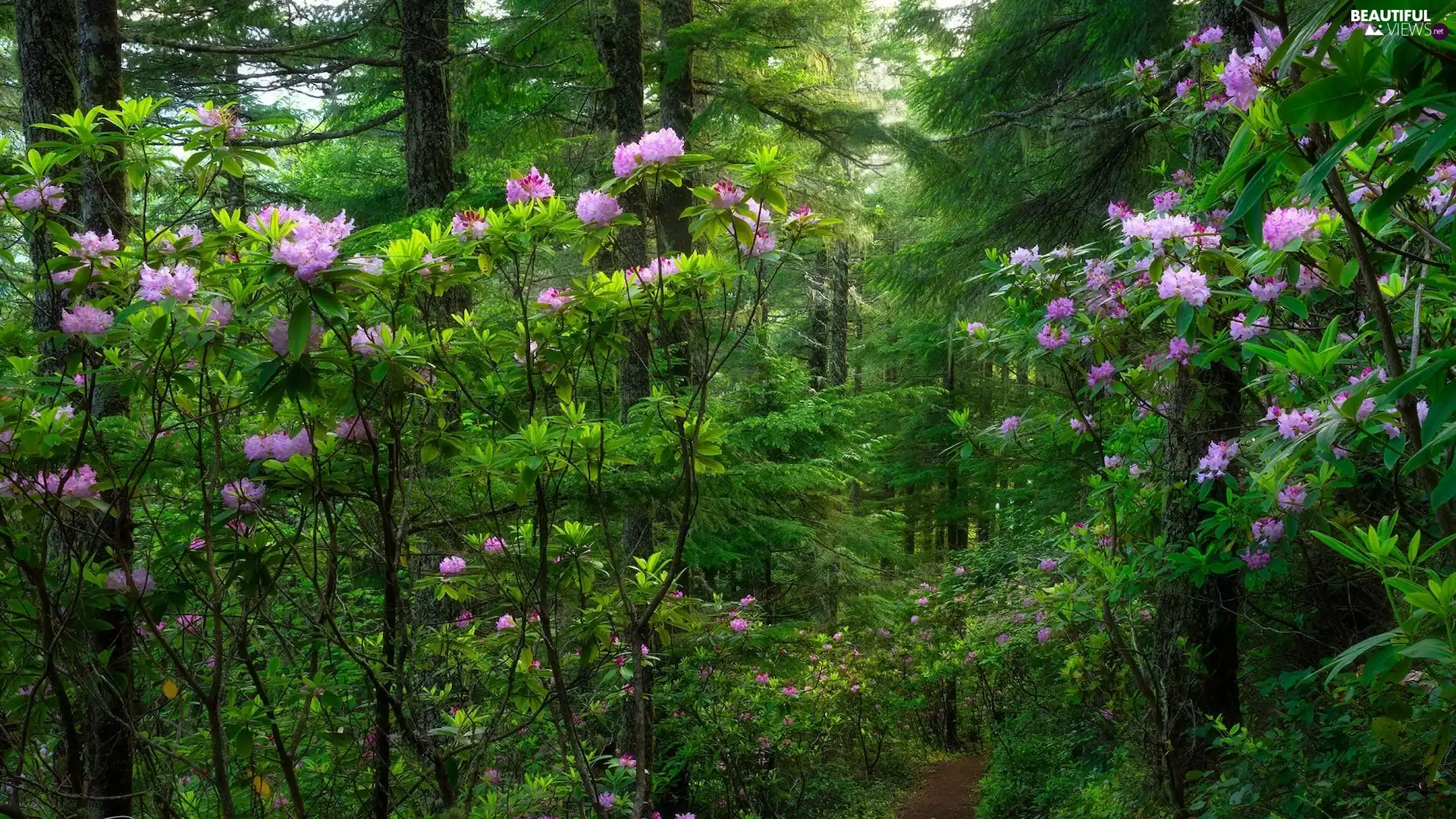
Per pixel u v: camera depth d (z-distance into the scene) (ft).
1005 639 21.12
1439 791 8.91
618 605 9.89
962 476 48.55
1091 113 24.76
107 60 12.89
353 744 9.47
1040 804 23.21
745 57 27.37
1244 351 9.84
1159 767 13.97
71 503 7.73
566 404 8.66
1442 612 5.19
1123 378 13.30
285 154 38.19
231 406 8.84
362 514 9.73
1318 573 13.64
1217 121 12.67
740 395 27.02
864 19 32.42
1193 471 12.17
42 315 11.05
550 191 8.79
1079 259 12.82
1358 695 9.73
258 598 8.45
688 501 8.84
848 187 31.55
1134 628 15.17
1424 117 4.79
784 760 29.71
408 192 22.06
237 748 8.15
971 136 26.99
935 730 36.37
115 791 9.27
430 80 21.77
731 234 8.77
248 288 7.23
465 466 8.54
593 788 8.71
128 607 8.23
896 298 30.22
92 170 9.07
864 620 30.35
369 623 11.10
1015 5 24.71
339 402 7.91
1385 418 6.69
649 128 34.40
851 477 26.30
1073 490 28.32
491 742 9.31
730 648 21.42
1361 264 5.57
